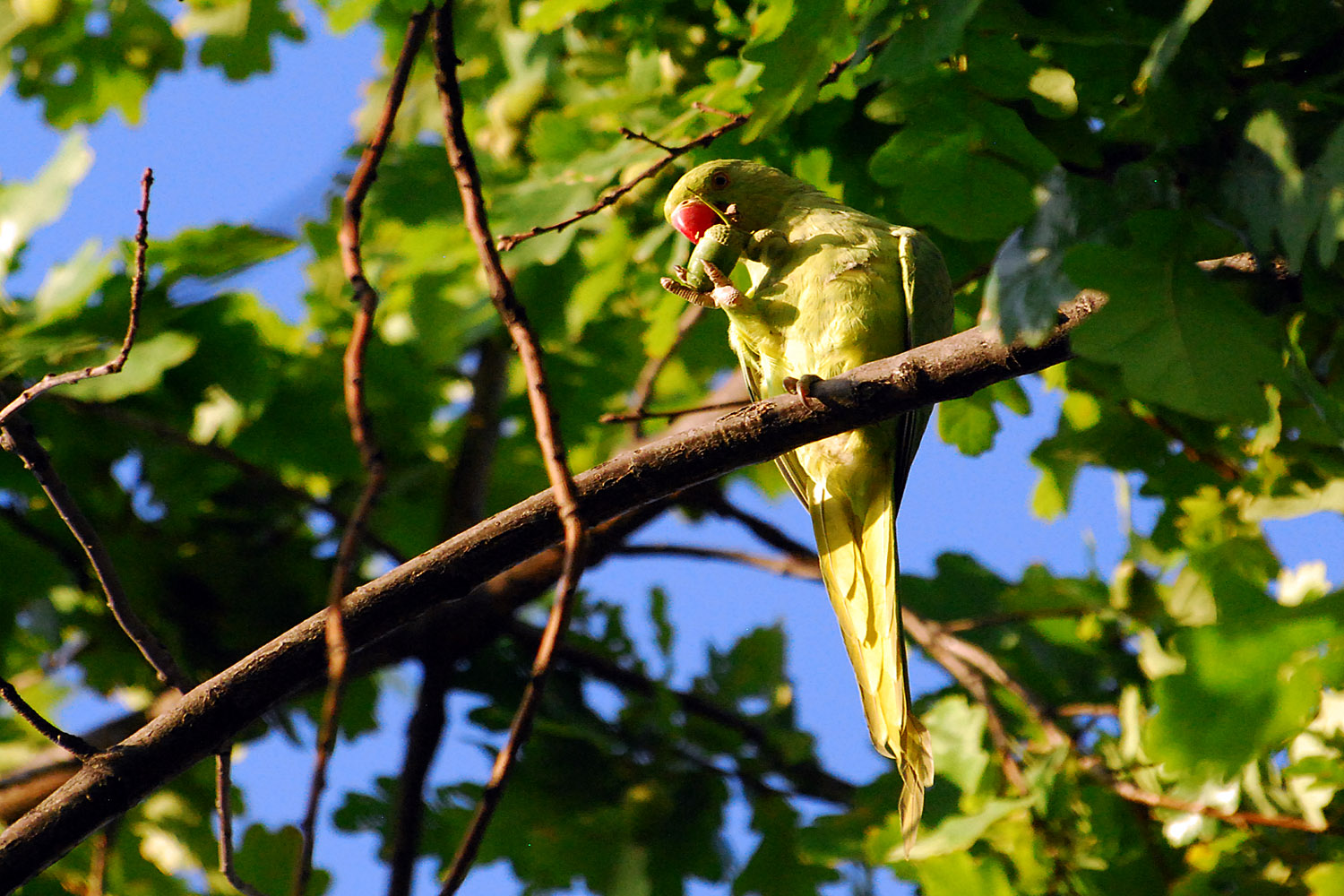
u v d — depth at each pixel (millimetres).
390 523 12656
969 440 9164
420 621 10945
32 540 11055
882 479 7535
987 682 10008
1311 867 7461
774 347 7734
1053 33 6254
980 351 5914
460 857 4633
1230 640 4266
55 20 11797
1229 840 7637
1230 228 5246
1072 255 5055
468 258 10008
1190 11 5289
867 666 7371
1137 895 7820
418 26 6500
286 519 12172
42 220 10406
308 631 6020
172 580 11367
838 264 7520
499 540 6066
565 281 10406
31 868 5578
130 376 9422
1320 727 7375
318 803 4234
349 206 6004
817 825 8906
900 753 7031
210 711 5863
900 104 6664
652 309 10336
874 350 7473
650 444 6234
